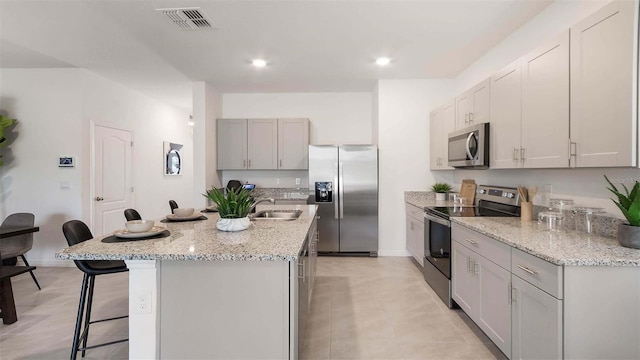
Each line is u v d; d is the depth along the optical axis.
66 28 2.81
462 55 3.46
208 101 4.51
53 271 3.76
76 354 1.89
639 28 1.40
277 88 4.76
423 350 2.12
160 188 5.70
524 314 1.66
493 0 2.37
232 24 2.71
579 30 1.70
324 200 4.42
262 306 1.50
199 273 1.51
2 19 2.64
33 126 3.95
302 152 4.75
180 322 1.51
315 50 3.29
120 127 4.65
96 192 4.22
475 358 2.02
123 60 3.60
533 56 2.09
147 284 1.51
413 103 4.34
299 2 2.38
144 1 2.37
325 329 2.38
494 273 1.96
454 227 2.61
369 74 4.11
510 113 2.37
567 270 1.40
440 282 2.92
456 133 3.24
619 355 1.40
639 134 1.40
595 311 1.40
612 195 1.88
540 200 2.53
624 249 1.56
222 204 2.02
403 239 4.39
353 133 5.02
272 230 2.03
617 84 1.48
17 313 2.66
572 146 1.76
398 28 2.80
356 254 4.44
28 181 3.97
